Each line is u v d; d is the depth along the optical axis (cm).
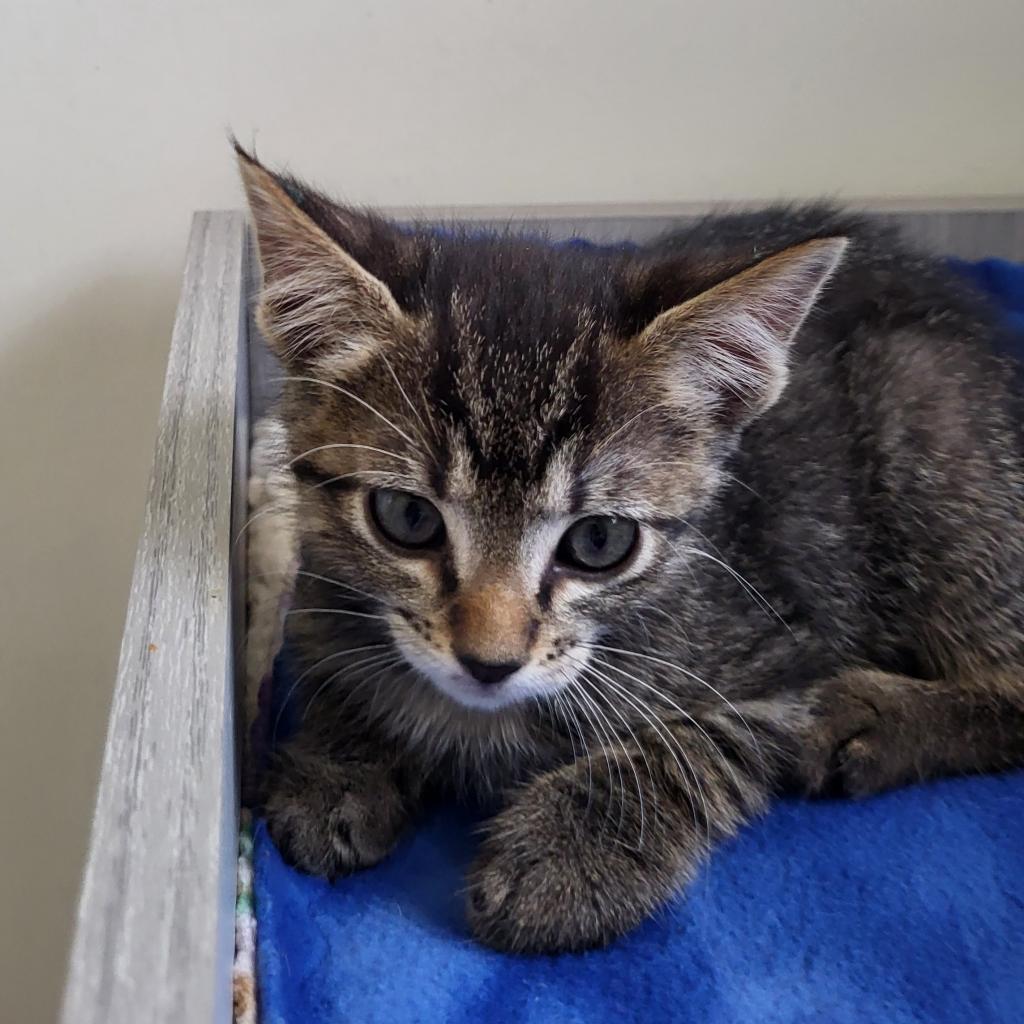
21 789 33
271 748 19
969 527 22
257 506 23
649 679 19
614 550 17
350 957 15
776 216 27
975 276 29
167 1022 9
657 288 18
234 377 19
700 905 17
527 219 29
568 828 17
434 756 19
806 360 23
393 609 17
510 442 16
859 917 17
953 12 31
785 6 30
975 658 22
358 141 30
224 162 29
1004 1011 15
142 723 12
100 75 28
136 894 10
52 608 32
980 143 33
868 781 19
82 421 31
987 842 18
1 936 33
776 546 21
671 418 17
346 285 17
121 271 30
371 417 17
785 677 20
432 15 29
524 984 15
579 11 29
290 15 28
